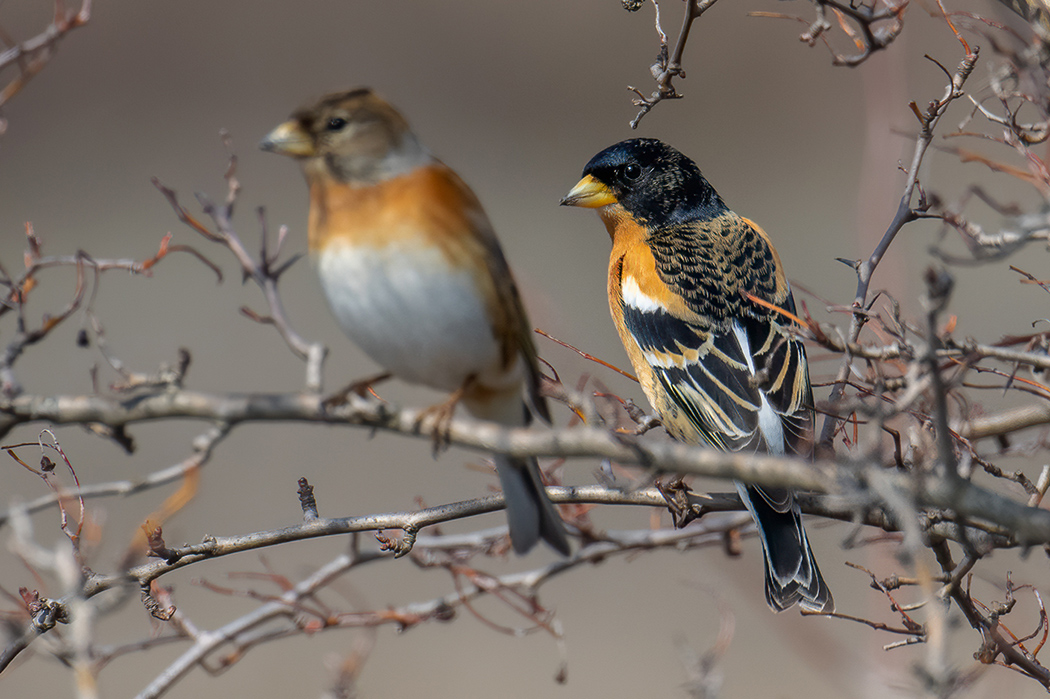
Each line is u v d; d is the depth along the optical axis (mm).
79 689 5211
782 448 8656
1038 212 5418
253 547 6949
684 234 10250
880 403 5090
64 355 20406
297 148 5691
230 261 23672
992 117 6488
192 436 19016
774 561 7793
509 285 5859
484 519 16641
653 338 9648
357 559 8211
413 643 15531
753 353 9188
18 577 14000
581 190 10734
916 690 6930
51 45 6023
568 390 5121
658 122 29219
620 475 8312
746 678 13734
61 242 23891
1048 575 9875
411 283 5656
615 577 16359
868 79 9109
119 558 6984
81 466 17844
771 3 31328
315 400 5203
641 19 32625
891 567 8359
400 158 5723
